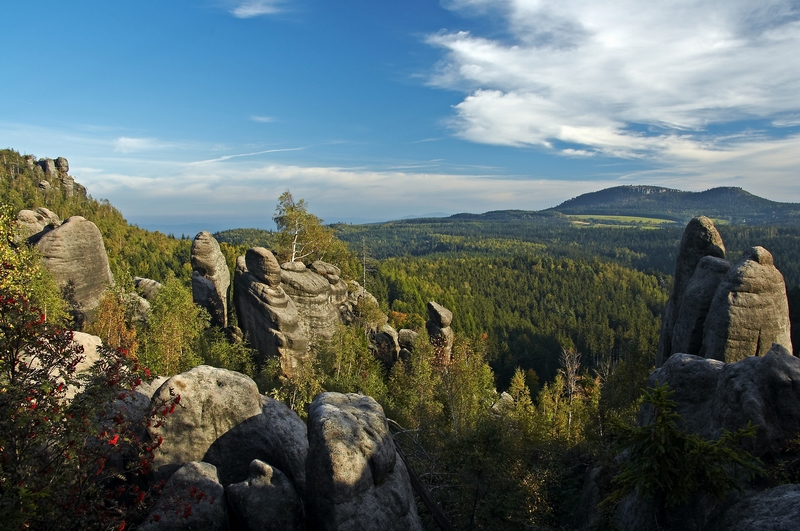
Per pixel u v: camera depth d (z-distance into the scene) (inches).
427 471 1032.8
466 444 821.2
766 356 629.6
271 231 2945.4
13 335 402.6
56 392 424.2
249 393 688.4
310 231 2827.3
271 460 673.6
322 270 2591.0
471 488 792.9
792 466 557.6
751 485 553.0
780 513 455.8
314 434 592.1
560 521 993.5
